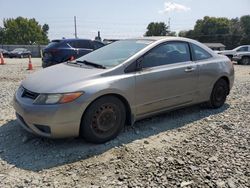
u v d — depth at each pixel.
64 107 3.79
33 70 14.52
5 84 9.20
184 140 4.36
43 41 95.12
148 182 3.21
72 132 3.92
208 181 3.22
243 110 5.95
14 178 3.30
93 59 4.89
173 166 3.55
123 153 3.90
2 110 5.80
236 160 3.71
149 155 3.85
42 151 3.96
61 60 11.90
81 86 3.94
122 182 3.21
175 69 4.93
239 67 18.94
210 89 5.69
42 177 3.32
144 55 4.63
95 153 3.90
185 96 5.20
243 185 3.15
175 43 5.20
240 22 89.94
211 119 5.36
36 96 3.92
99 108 4.07
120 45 5.17
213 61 5.71
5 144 4.19
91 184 3.18
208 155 3.85
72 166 3.57
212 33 90.00
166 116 5.47
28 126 4.04
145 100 4.59
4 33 89.44
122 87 4.24
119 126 4.34
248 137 4.46
